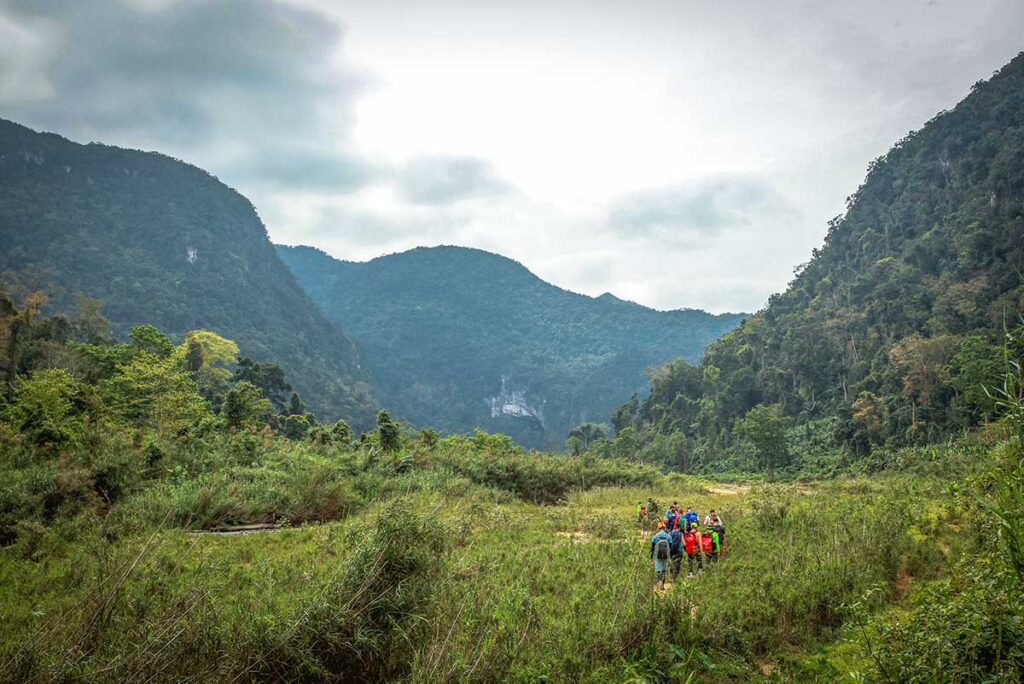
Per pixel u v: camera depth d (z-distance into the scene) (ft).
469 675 22.26
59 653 20.52
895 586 36.81
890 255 370.73
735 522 62.64
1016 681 18.40
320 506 69.56
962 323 239.50
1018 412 20.07
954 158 390.42
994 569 22.85
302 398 473.26
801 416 293.02
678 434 316.19
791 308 402.11
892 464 180.14
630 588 33.76
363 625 24.06
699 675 26.86
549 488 112.06
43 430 67.62
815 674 26.45
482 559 39.50
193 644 22.06
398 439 114.93
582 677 24.50
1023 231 264.31
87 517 50.49
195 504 61.41
